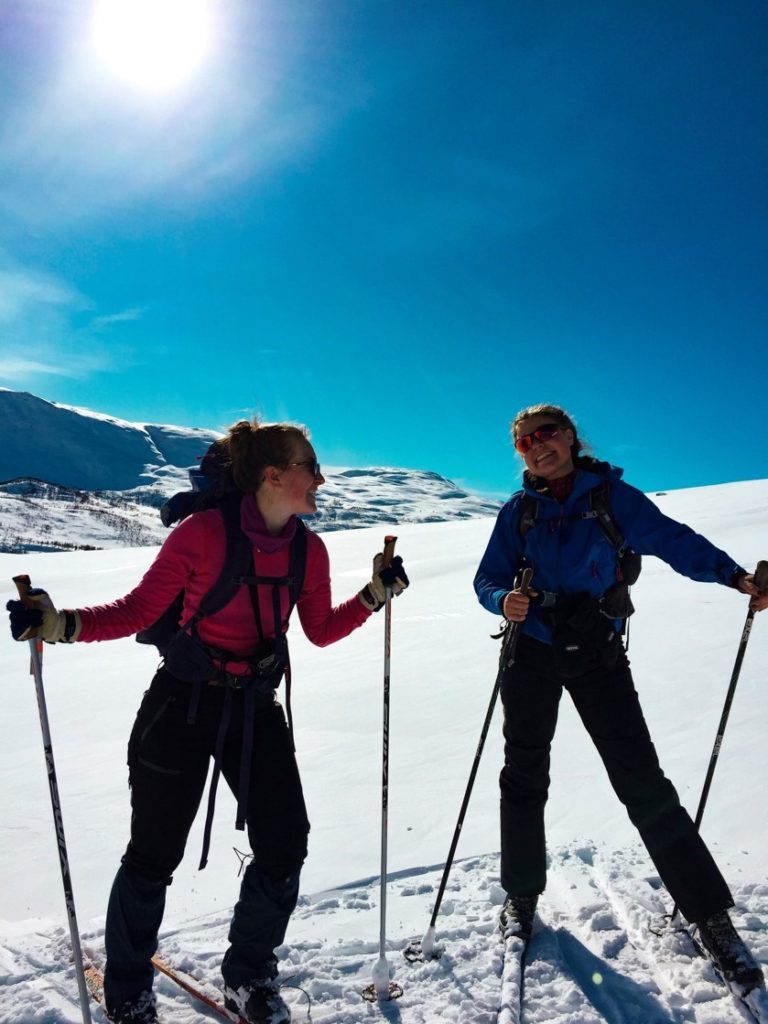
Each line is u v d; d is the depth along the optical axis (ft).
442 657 25.22
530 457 8.11
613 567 7.86
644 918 8.16
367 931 8.52
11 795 15.02
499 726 16.25
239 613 6.99
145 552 103.65
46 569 85.66
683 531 7.67
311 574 7.63
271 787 7.02
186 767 6.92
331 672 24.75
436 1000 7.22
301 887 9.73
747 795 10.71
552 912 8.59
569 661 7.56
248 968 7.00
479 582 8.49
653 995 6.96
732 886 8.53
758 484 98.07
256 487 7.23
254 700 7.04
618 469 8.06
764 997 6.48
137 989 6.98
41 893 10.54
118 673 29.78
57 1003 7.44
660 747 13.15
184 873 10.69
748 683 16.25
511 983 7.14
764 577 7.16
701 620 23.95
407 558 67.21
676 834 7.39
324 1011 7.22
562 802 11.59
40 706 6.57
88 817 13.47
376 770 14.25
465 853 10.28
